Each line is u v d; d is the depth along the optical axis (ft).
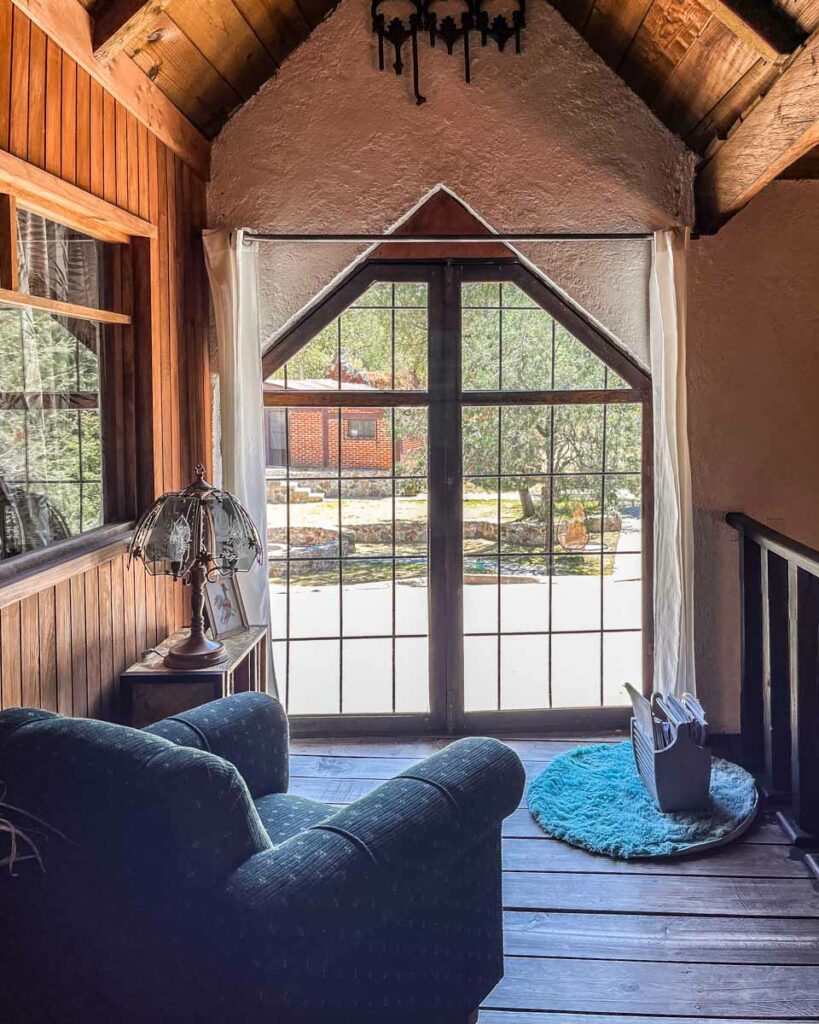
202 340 12.30
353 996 5.34
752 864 9.49
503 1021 7.01
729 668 13.00
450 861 5.93
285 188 12.42
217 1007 4.85
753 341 12.65
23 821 5.01
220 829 4.81
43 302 8.30
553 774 11.52
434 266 12.90
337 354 12.97
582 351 13.07
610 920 8.47
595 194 12.46
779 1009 7.16
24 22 7.34
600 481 13.28
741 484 12.81
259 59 11.71
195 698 9.37
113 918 4.92
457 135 12.42
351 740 13.29
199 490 9.43
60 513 8.81
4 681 7.00
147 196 10.22
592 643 13.44
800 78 8.89
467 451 13.20
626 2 10.61
